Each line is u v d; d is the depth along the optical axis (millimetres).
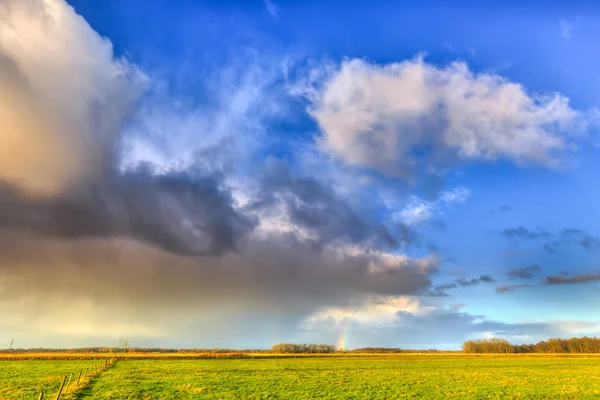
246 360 105188
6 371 59125
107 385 41906
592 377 57812
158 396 35625
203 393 38438
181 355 123062
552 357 134625
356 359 120125
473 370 72312
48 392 35688
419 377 57875
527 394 39906
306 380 52469
